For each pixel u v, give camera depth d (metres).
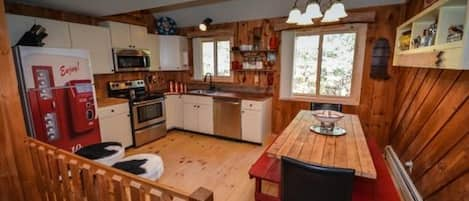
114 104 3.30
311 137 2.06
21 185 1.94
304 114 2.90
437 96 1.93
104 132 3.19
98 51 3.36
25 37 2.48
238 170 2.92
